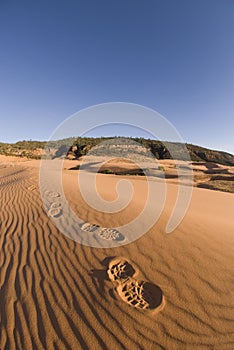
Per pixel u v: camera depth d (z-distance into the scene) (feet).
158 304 7.75
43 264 10.77
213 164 111.14
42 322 7.51
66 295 8.59
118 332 6.89
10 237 14.01
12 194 24.94
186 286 8.49
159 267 9.62
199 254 10.50
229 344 6.42
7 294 8.91
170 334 6.75
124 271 9.55
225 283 8.63
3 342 6.93
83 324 7.28
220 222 16.33
